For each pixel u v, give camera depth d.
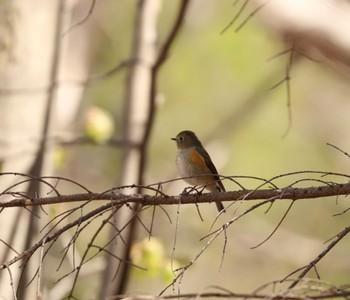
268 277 19.70
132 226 10.76
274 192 6.32
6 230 8.91
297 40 4.45
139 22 13.38
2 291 8.71
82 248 16.67
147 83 13.20
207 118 20.44
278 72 19.36
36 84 9.61
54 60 9.79
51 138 9.80
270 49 20.02
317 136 21.28
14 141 9.40
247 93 20.31
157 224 18.50
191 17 20.42
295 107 20.92
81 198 6.32
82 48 18.66
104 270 11.55
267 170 20.41
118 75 20.36
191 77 20.53
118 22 20.31
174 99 20.59
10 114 9.45
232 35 20.25
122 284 10.83
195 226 19.05
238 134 20.47
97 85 20.25
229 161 20.20
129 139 12.49
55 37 9.80
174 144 20.44
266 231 20.14
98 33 19.88
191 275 19.53
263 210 20.36
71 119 16.88
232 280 19.70
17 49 9.52
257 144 20.44
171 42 11.05
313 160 20.94
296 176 20.53
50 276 14.28
